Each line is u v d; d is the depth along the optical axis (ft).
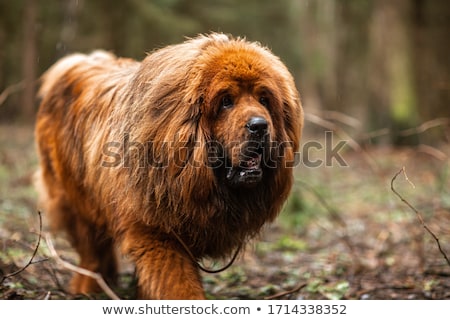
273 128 21.88
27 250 32.04
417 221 38.04
